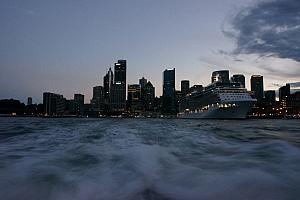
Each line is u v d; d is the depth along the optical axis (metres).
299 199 6.05
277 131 33.97
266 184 7.14
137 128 30.19
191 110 133.88
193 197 6.30
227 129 36.00
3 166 8.86
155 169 8.84
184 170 8.73
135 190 6.77
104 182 7.32
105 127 32.97
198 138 18.91
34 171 8.21
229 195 6.39
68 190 6.64
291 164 9.41
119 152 11.57
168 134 21.69
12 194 6.31
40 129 31.09
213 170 8.73
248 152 12.17
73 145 14.08
